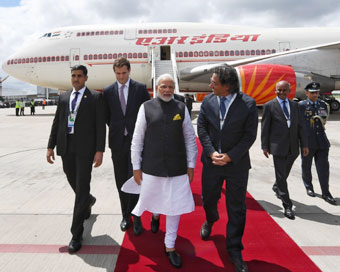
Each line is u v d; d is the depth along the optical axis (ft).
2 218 8.23
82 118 6.79
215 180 6.16
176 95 10.62
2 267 5.76
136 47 43.04
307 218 8.32
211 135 6.16
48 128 32.68
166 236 6.00
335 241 6.87
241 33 43.24
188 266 5.86
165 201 5.73
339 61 38.99
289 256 6.20
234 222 5.96
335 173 13.32
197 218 8.36
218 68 5.73
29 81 47.50
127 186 6.36
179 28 43.70
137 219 7.48
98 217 8.46
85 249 6.55
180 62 42.63
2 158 17.04
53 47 44.57
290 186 11.53
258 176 13.16
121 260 6.08
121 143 7.66
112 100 7.72
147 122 5.82
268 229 7.58
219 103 6.06
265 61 39.24
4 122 40.70
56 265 5.86
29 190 10.91
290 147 8.47
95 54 43.45
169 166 5.64
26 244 6.73
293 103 8.69
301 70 39.11
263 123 9.04
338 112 52.75
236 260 5.68
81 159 6.78
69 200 9.78
